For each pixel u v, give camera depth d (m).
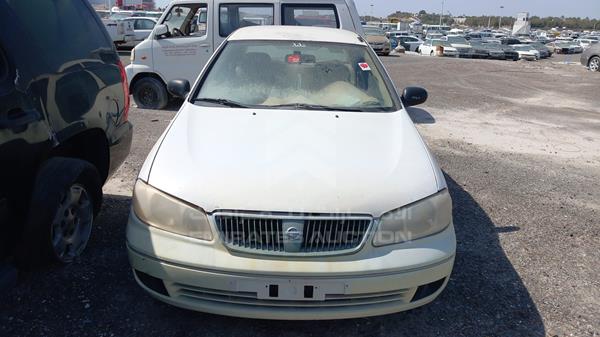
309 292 2.44
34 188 2.86
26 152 2.69
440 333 2.79
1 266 2.72
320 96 3.68
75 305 2.88
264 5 8.19
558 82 15.66
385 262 2.48
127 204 4.30
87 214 3.37
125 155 4.05
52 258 3.02
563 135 8.14
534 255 3.77
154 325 2.75
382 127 3.28
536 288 3.30
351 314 2.52
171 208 2.54
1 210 2.60
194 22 8.59
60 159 3.10
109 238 3.65
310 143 2.95
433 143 7.18
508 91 13.27
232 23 8.34
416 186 2.68
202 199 2.51
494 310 3.03
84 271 3.20
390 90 3.83
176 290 2.54
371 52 4.27
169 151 2.88
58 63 3.03
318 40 4.27
